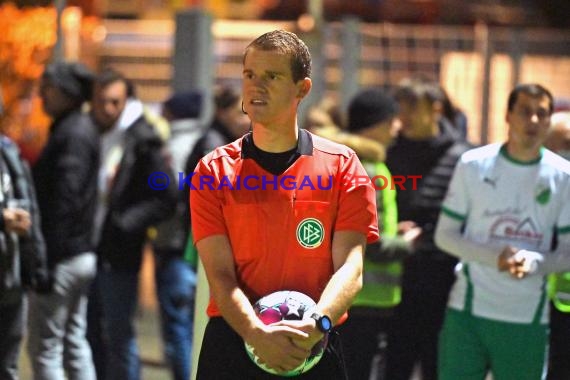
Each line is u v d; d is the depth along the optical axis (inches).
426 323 748.6
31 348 723.4
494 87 1417.3
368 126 693.3
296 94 441.7
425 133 748.6
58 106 719.1
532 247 611.5
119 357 781.9
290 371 438.3
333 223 451.2
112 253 776.9
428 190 745.6
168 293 813.9
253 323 426.3
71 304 728.3
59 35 1152.2
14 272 636.1
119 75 797.2
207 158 455.2
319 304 430.3
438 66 1491.1
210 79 1285.7
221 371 450.9
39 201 711.1
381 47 1507.1
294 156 449.1
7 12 1368.1
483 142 1347.2
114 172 784.9
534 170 609.9
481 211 617.9
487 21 1722.4
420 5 1680.6
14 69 1339.8
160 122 898.7
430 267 744.3
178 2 1769.2
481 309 611.2
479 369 618.8
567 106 862.5
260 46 436.5
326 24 1440.7
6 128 1279.5
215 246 447.5
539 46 1499.8
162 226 808.9
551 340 669.3
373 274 668.7
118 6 1763.0
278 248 446.3
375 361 684.1
